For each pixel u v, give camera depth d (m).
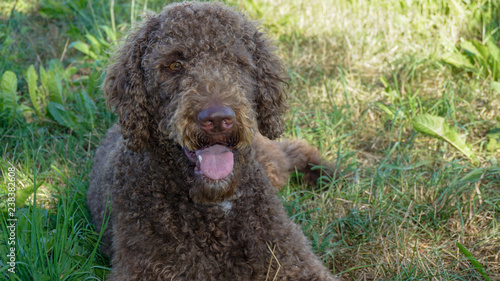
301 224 3.99
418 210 4.00
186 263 2.97
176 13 3.03
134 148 3.09
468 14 6.25
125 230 3.12
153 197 3.06
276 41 3.57
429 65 5.73
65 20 7.45
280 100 3.39
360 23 6.70
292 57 6.20
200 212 3.04
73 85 5.84
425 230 3.72
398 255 3.51
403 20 6.37
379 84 5.77
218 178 2.86
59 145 4.94
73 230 3.36
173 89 2.92
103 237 3.53
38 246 3.15
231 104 2.77
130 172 3.20
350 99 5.52
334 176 4.29
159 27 3.06
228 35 2.99
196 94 2.76
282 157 4.56
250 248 3.06
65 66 6.41
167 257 2.98
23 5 7.72
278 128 3.39
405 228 3.86
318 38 6.54
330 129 4.95
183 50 2.92
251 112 2.93
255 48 3.24
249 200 3.13
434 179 4.16
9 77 5.03
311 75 6.00
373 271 3.47
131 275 2.97
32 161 4.62
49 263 3.06
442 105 5.07
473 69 5.51
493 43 5.35
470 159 4.49
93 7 7.30
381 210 3.97
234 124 2.77
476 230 3.76
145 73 3.06
